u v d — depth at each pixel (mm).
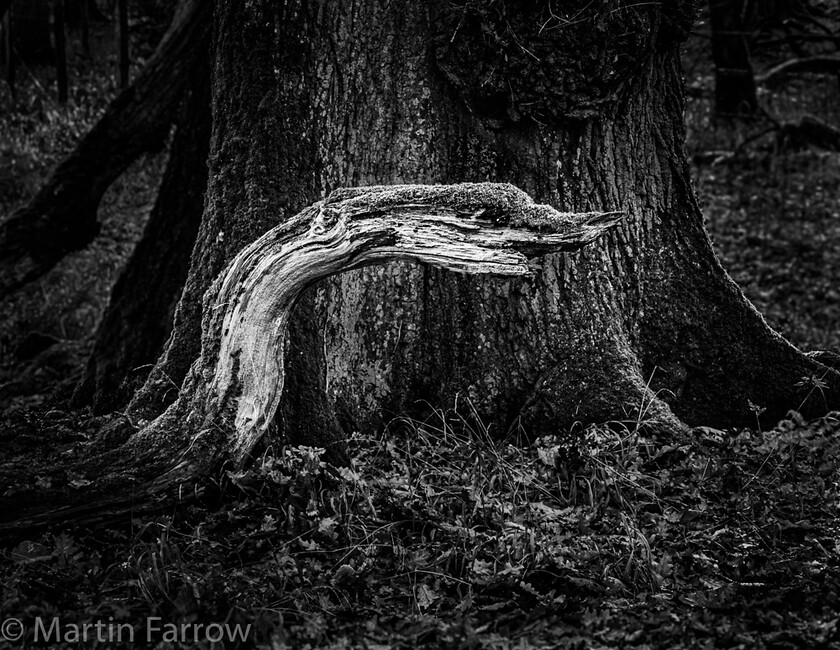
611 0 5086
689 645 3295
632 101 5531
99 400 6664
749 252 14625
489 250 4023
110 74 15617
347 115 5277
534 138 5363
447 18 5180
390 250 4117
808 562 4086
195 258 5391
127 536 4184
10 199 13781
